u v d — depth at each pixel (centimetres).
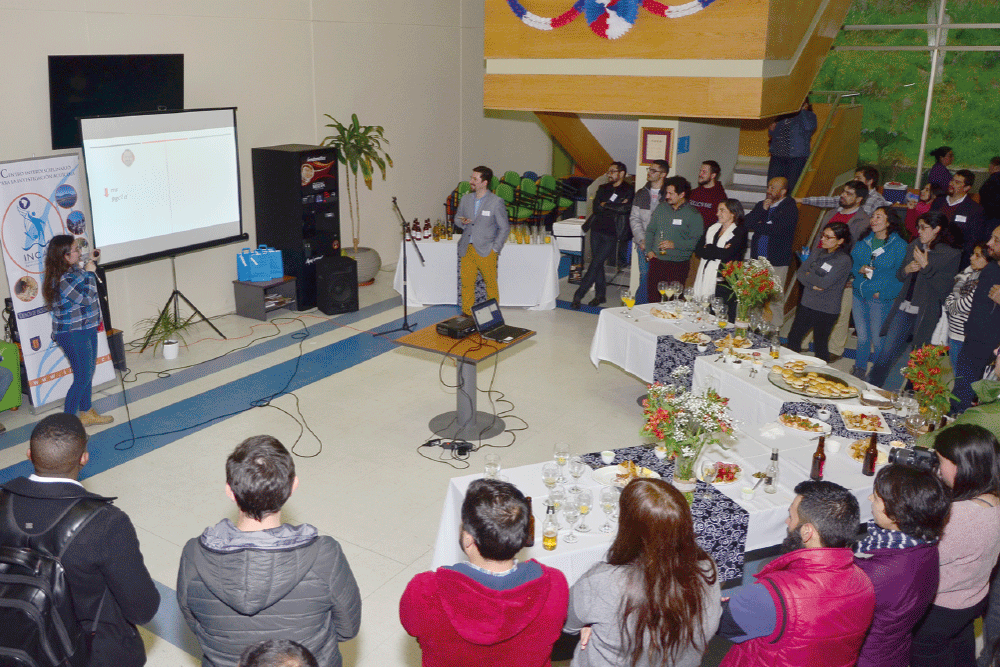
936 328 599
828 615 207
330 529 446
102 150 652
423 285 856
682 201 690
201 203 754
